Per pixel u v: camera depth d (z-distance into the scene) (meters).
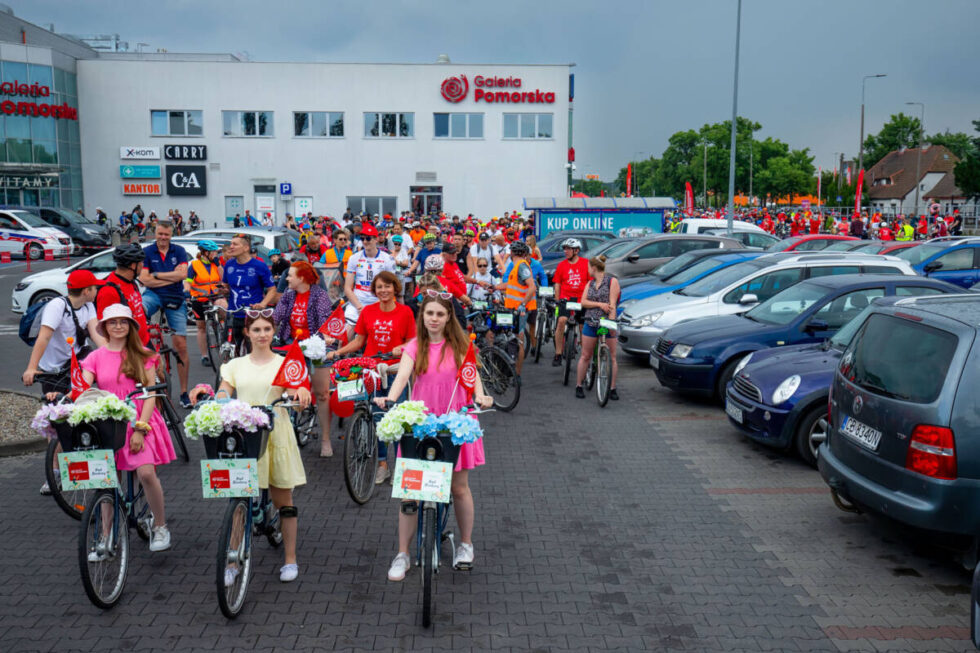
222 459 4.47
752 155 106.56
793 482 7.05
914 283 9.36
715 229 28.97
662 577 5.18
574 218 29.53
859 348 5.83
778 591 5.00
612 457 7.73
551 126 43.31
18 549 5.47
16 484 6.72
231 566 4.55
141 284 8.77
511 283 11.05
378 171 43.22
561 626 4.53
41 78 40.06
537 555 5.49
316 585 5.02
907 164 95.50
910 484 4.93
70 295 6.42
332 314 7.51
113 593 4.72
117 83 42.28
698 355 9.48
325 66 42.44
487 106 43.00
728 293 11.50
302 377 4.91
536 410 9.55
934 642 4.41
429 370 5.00
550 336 14.14
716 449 8.02
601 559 5.44
